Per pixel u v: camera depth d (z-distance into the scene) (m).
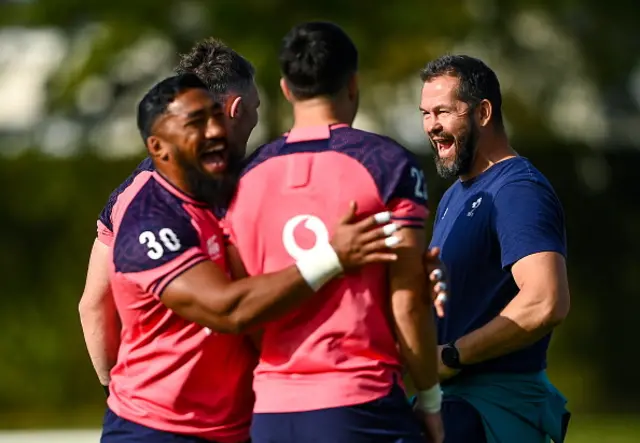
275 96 61.00
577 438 42.31
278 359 15.27
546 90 71.50
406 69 63.84
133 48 64.31
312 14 61.59
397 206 15.08
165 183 15.73
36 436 41.91
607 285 58.84
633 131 76.38
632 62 71.19
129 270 15.43
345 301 15.04
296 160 15.31
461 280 19.03
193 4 62.66
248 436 16.25
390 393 15.16
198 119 15.45
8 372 58.75
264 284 14.79
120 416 16.06
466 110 19.27
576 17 70.06
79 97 66.12
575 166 59.00
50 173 58.97
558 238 18.48
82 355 58.62
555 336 58.59
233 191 15.62
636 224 59.06
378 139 15.30
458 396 19.00
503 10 66.56
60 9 64.31
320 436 14.89
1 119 79.94
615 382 58.75
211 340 15.75
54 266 58.88
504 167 19.22
